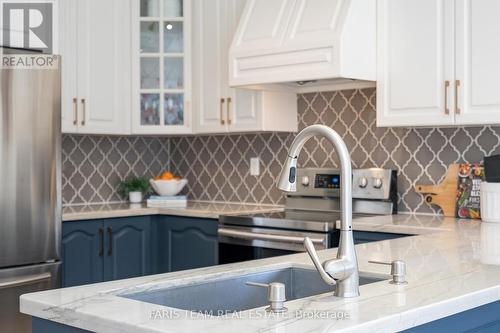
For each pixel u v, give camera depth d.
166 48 4.67
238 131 4.43
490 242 2.73
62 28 4.31
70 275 4.12
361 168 4.21
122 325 1.48
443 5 3.51
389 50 3.71
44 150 3.68
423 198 3.96
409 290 1.77
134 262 4.43
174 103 4.68
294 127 4.50
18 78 3.58
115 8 4.56
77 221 4.15
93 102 4.45
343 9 3.69
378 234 3.48
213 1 4.52
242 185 4.86
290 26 3.89
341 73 3.60
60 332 1.69
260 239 3.82
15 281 3.54
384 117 3.73
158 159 5.29
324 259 2.29
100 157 4.93
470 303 1.73
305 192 4.30
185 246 4.38
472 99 3.42
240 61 4.06
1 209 3.51
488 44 3.37
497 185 3.48
